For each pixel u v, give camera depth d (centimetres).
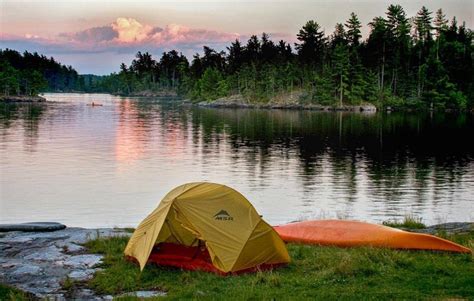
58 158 4866
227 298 932
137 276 1088
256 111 13112
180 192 1213
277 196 3272
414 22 15588
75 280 1080
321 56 15300
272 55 17438
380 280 1021
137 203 3036
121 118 10325
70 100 19062
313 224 1465
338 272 1077
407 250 1288
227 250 1115
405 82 13825
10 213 2741
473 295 930
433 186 3662
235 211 1171
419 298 915
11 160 4669
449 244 1266
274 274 1078
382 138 7056
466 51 14300
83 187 3503
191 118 10562
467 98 13288
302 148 5944
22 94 17775
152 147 5878
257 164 4706
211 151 5609
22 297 953
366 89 13538
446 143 6494
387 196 3294
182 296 961
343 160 5006
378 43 13888
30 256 1236
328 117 10962
